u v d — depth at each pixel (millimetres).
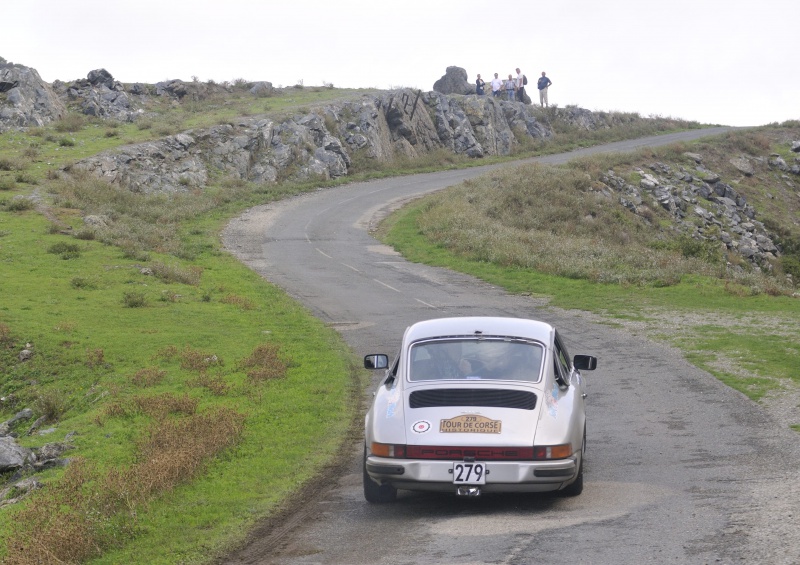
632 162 66875
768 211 66188
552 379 8875
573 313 26078
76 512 8859
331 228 48938
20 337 21062
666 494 8961
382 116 79062
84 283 28250
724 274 35125
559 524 7812
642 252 39562
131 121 69125
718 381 16281
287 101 79062
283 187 61500
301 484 10438
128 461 12008
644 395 15344
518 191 55375
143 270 31297
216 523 8844
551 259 36312
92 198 45688
